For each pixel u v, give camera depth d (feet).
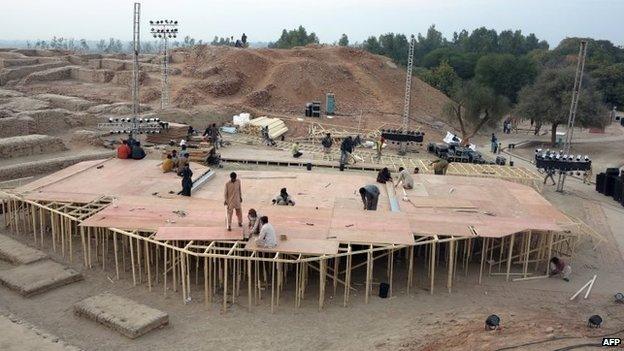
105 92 177.99
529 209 72.90
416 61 371.76
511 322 47.85
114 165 88.89
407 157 130.00
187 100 164.35
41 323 50.19
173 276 57.88
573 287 62.18
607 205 99.14
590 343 41.29
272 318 53.16
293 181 85.56
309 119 167.32
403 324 51.57
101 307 51.52
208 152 103.76
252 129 144.66
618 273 66.85
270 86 182.29
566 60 350.23
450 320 50.52
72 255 65.67
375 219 64.59
